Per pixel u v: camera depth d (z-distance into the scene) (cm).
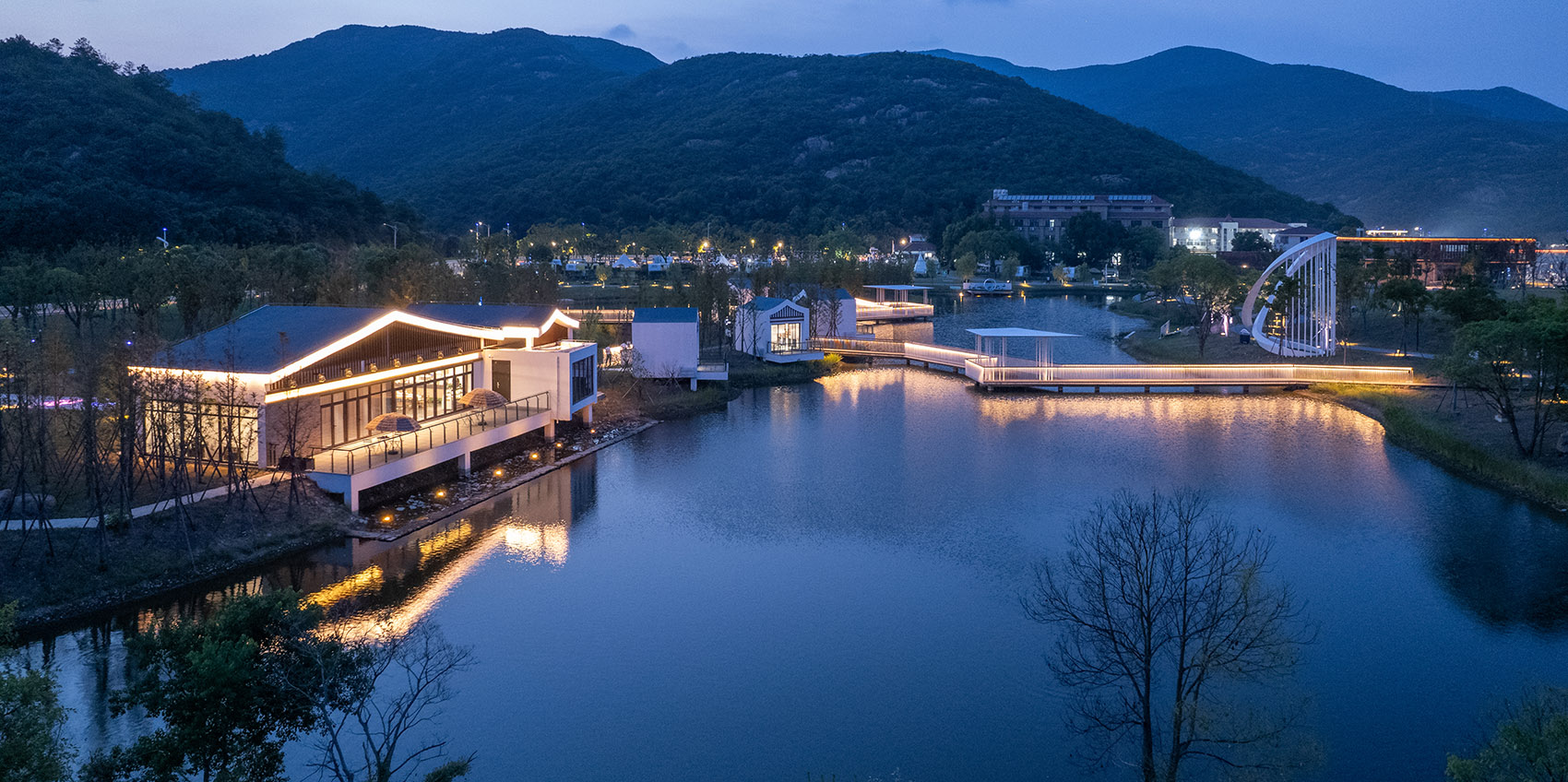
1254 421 8006
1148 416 8275
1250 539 4706
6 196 14888
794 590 4347
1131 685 3372
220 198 18500
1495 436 6531
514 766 2997
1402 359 10050
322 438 5253
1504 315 8162
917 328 14900
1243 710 3231
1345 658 3638
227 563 4269
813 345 11656
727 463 6600
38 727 2112
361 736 3122
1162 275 15412
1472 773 2262
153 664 2494
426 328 6078
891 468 6462
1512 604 4103
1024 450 6988
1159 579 3784
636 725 3244
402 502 5319
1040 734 3192
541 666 3622
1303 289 11144
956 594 4294
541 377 6725
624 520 5303
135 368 4681
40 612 3681
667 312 9275
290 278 10656
